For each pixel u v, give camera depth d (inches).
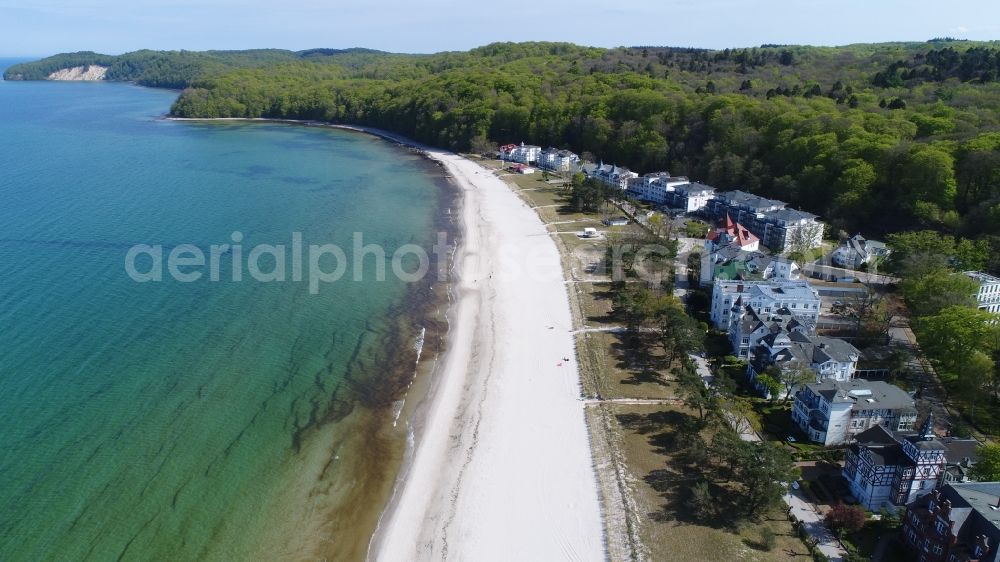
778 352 4554.6
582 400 4490.7
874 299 5556.1
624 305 5605.3
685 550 3171.8
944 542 2920.8
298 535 3358.8
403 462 3937.0
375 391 4643.2
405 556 3255.4
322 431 4173.2
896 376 4690.0
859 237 7012.8
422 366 4987.7
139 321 5369.1
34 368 4562.0
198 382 4564.5
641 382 4692.4
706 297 5910.4
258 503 3543.3
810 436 4037.9
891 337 5201.8
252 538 3316.9
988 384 4399.6
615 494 3582.7
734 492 3585.1
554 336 5408.5
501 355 5118.1
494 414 4362.7
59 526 3267.7
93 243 7135.8
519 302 6077.8
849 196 7632.9
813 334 4869.6
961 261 6087.6
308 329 5442.9
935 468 3373.5
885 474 3398.1
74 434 3922.2
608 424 4197.8
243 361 4877.0
